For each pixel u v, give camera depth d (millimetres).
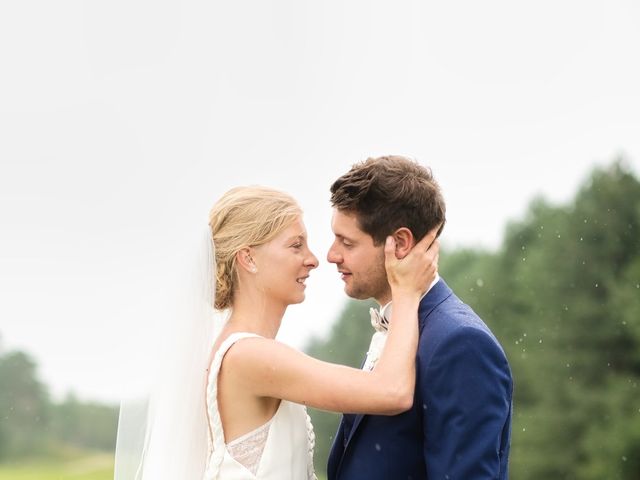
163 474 3895
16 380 69875
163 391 3951
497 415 3498
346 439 3879
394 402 3533
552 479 27344
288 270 3928
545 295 29984
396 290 3738
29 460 53031
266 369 3689
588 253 29516
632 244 29141
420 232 3756
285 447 3811
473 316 3686
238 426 3779
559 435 27406
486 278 35969
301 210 4020
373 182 3762
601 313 28203
